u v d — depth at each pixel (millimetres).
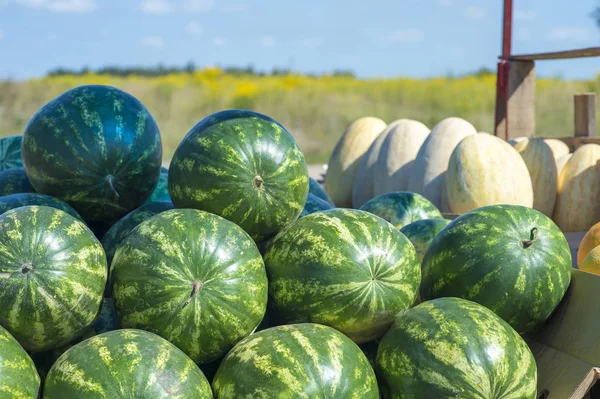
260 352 2498
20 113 28750
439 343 2604
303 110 29781
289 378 2402
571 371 2854
